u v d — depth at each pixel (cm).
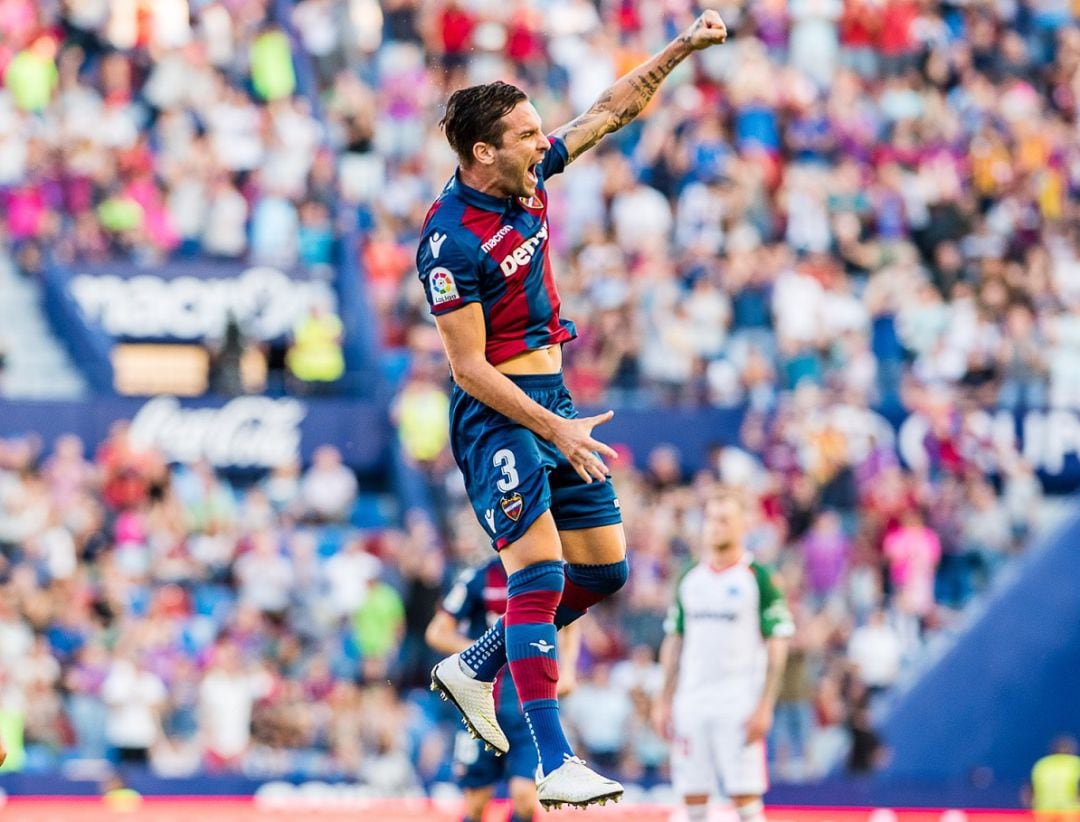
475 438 2233
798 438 7012
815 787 5519
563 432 2164
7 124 7750
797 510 6888
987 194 8638
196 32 8369
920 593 6775
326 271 7600
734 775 3888
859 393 7162
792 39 9088
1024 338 7606
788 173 8331
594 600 2302
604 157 8181
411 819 4869
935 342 7675
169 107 8056
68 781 5188
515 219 2211
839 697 5969
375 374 7338
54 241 7594
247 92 8369
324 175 7969
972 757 6481
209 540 6519
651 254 7700
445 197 2220
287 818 4838
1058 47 9556
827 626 6394
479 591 3719
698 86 8806
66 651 5831
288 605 6297
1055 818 5403
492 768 3697
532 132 2186
